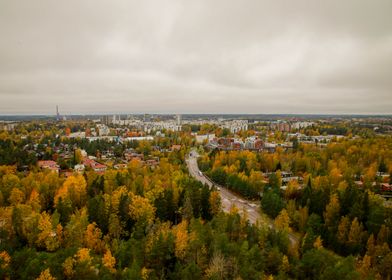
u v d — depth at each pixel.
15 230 88.25
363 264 73.44
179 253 77.81
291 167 183.75
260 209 124.88
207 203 112.06
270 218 114.75
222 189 154.12
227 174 158.38
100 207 97.31
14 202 108.31
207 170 184.62
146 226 91.31
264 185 142.62
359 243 86.88
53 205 111.75
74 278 66.88
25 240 87.94
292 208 108.44
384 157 186.50
